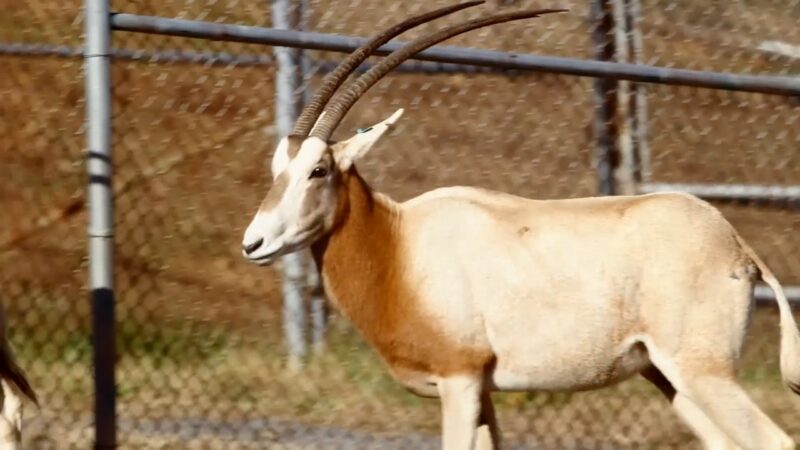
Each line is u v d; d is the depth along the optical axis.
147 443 22.03
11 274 27.11
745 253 18.28
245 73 27.72
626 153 24.44
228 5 27.84
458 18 28.45
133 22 18.62
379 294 17.94
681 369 17.75
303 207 17.55
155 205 26.58
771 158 28.02
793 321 18.34
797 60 28.55
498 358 17.88
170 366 24.77
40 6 28.31
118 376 23.97
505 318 17.73
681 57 28.41
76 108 28.48
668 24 28.39
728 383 17.78
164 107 26.97
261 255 17.36
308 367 24.81
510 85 27.59
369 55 18.62
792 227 27.56
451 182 27.88
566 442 23.61
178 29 18.83
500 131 27.75
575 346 17.75
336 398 24.47
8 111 28.58
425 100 27.95
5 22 28.50
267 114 27.86
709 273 17.78
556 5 28.41
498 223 18.05
